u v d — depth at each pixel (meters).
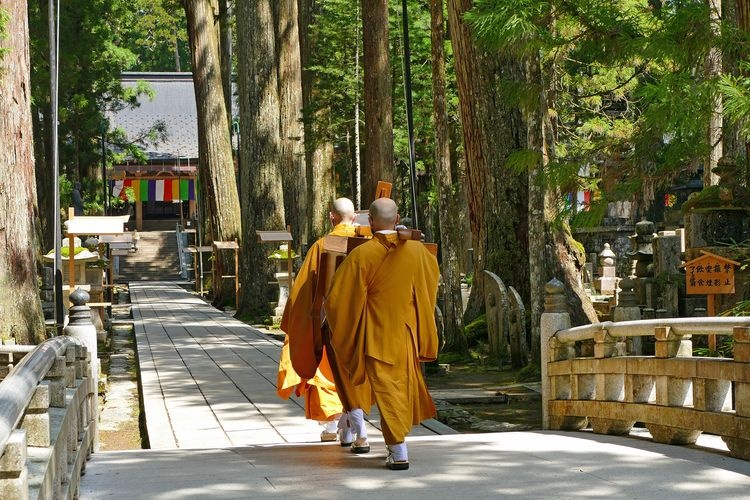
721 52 8.70
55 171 13.26
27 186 13.47
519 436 7.80
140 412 12.08
